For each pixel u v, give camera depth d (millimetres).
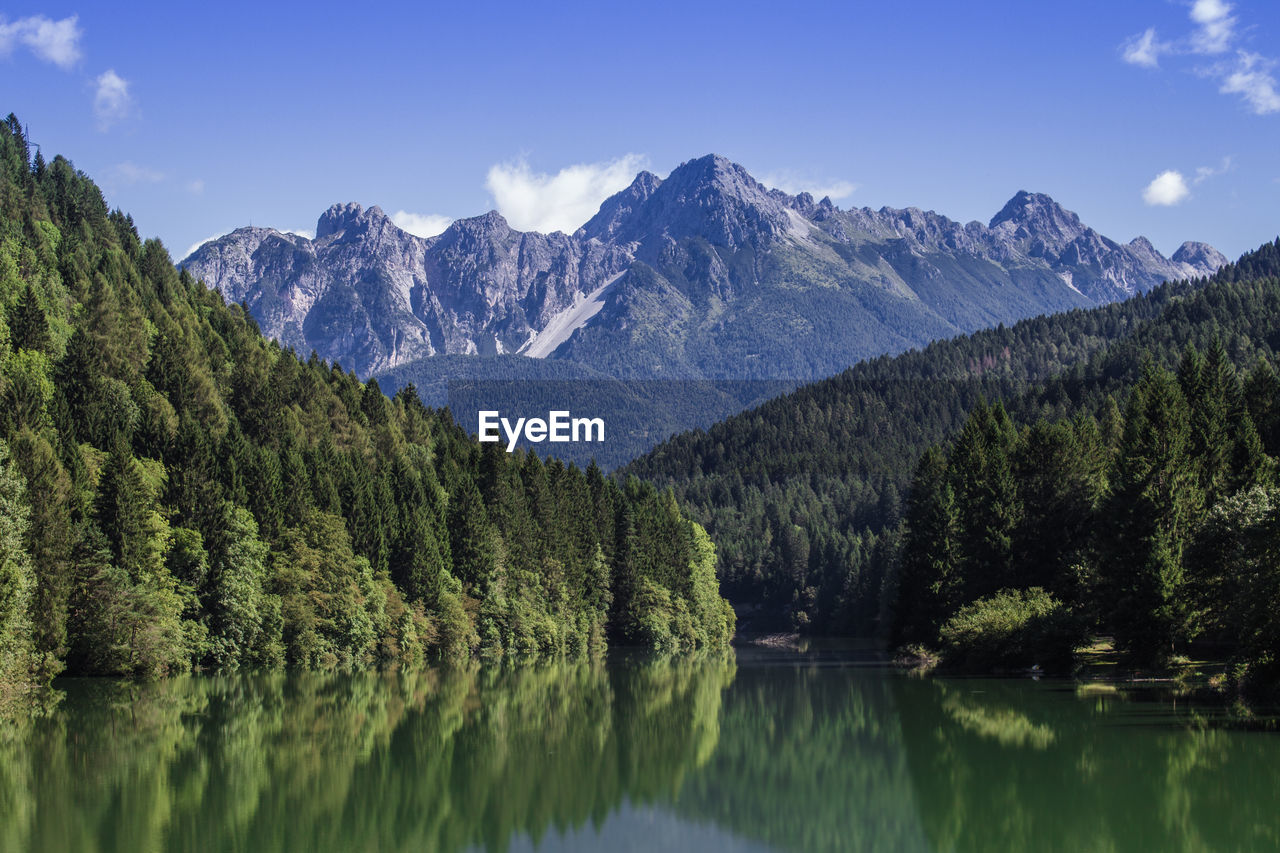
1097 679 102062
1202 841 51344
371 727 84188
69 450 110125
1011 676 111062
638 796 63750
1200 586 94188
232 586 116312
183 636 110000
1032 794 60250
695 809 60750
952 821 56062
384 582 140875
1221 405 133750
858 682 115562
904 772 67750
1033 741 73375
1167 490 101625
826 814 59219
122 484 106562
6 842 52219
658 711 95938
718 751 76062
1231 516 91562
